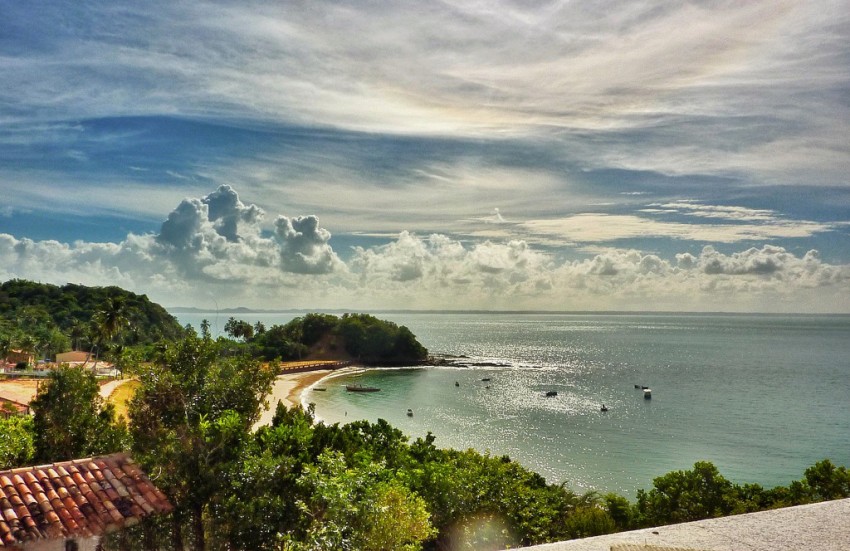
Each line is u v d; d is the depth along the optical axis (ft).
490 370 523.29
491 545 80.02
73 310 495.82
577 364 580.30
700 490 101.04
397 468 84.07
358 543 39.70
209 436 45.57
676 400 350.02
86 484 32.99
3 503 29.68
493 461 99.60
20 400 176.45
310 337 582.35
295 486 45.09
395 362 557.33
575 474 191.21
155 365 54.60
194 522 44.45
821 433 257.96
